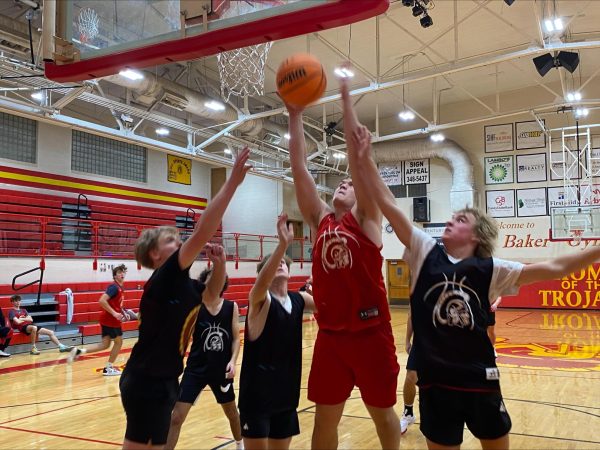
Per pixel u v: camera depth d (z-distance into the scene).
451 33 14.91
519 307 19.56
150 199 19.02
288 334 3.10
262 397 2.99
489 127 20.70
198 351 3.99
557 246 18.44
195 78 16.28
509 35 15.21
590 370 8.19
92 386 7.45
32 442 4.82
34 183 15.32
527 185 20.02
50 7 3.17
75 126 12.59
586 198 18.83
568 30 15.09
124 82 12.34
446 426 2.34
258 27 2.63
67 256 13.27
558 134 19.64
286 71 2.56
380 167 22.66
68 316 12.05
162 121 14.56
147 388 2.36
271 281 2.97
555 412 5.66
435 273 2.46
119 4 3.00
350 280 2.63
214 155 16.77
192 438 4.86
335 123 18.38
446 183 21.50
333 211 3.07
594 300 18.56
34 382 7.77
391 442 2.67
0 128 14.62
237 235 19.16
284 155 20.06
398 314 19.39
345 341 2.67
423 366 2.41
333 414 2.76
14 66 10.03
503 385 7.09
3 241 12.96
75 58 3.12
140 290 14.90
